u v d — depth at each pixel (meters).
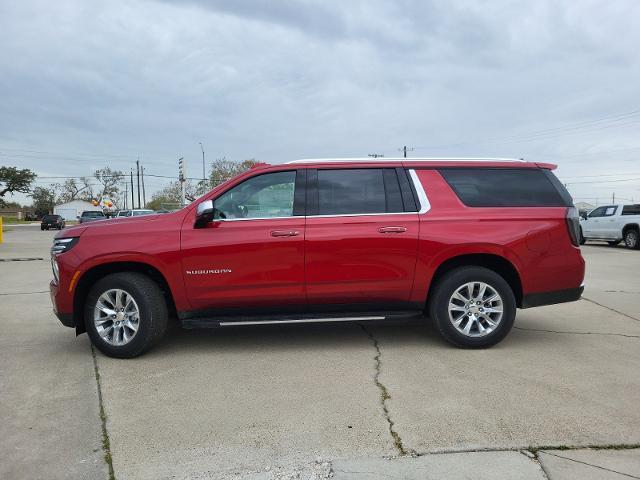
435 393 4.05
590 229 20.56
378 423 3.53
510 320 5.16
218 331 6.11
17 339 5.84
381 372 4.56
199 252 4.99
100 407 3.87
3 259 15.54
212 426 3.53
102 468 3.01
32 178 86.94
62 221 50.22
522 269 5.18
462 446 3.20
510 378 4.37
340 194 5.23
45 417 3.69
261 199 5.21
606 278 10.32
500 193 5.32
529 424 3.48
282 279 5.05
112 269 5.15
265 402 3.92
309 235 5.05
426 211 5.19
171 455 3.15
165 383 4.36
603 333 5.89
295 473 2.93
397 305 5.25
